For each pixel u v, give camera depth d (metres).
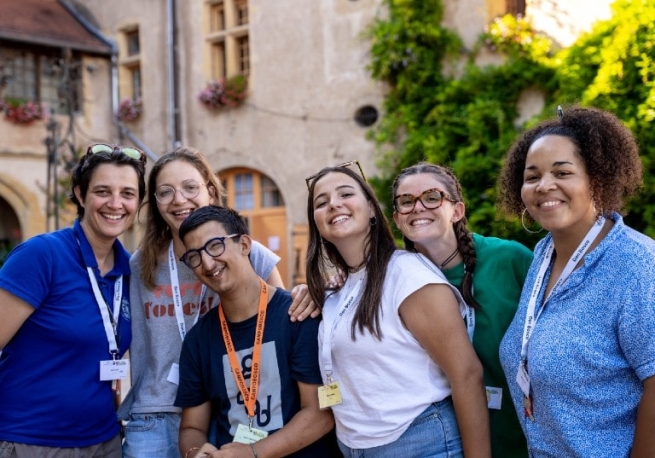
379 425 2.39
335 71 10.23
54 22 12.92
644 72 6.95
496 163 8.02
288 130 10.80
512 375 2.28
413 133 8.96
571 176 2.10
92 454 2.88
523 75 8.20
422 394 2.38
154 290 3.15
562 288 2.10
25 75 12.55
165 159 3.16
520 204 2.42
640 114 6.91
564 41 8.12
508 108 8.31
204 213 2.65
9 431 2.72
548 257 2.29
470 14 8.82
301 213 10.69
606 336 1.99
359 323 2.40
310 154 10.55
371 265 2.48
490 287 2.61
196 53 11.95
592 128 2.10
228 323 2.75
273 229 11.27
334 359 2.48
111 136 13.22
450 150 8.58
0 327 2.68
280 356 2.66
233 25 11.50
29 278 2.71
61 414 2.77
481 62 8.72
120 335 2.99
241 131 11.39
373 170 9.79
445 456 2.37
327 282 2.70
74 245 2.91
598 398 2.00
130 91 13.20
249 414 2.65
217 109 11.68
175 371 3.08
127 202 2.93
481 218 7.73
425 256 2.75
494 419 2.57
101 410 2.89
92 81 13.05
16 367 2.77
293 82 10.72
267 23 10.98
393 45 9.05
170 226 3.15
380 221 2.57
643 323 1.90
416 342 2.39
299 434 2.56
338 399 2.46
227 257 2.62
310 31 10.48
